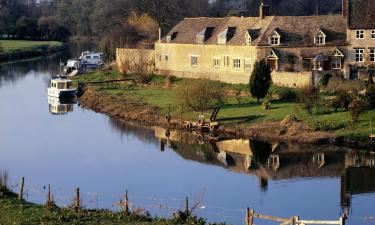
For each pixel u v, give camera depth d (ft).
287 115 266.57
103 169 217.36
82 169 217.15
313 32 344.90
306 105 268.21
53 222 143.02
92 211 154.20
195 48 373.61
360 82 295.69
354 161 223.10
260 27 351.05
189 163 224.94
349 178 204.33
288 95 297.12
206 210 172.96
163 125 282.97
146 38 497.87
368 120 250.57
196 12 578.25
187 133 270.67
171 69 389.60
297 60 340.18
